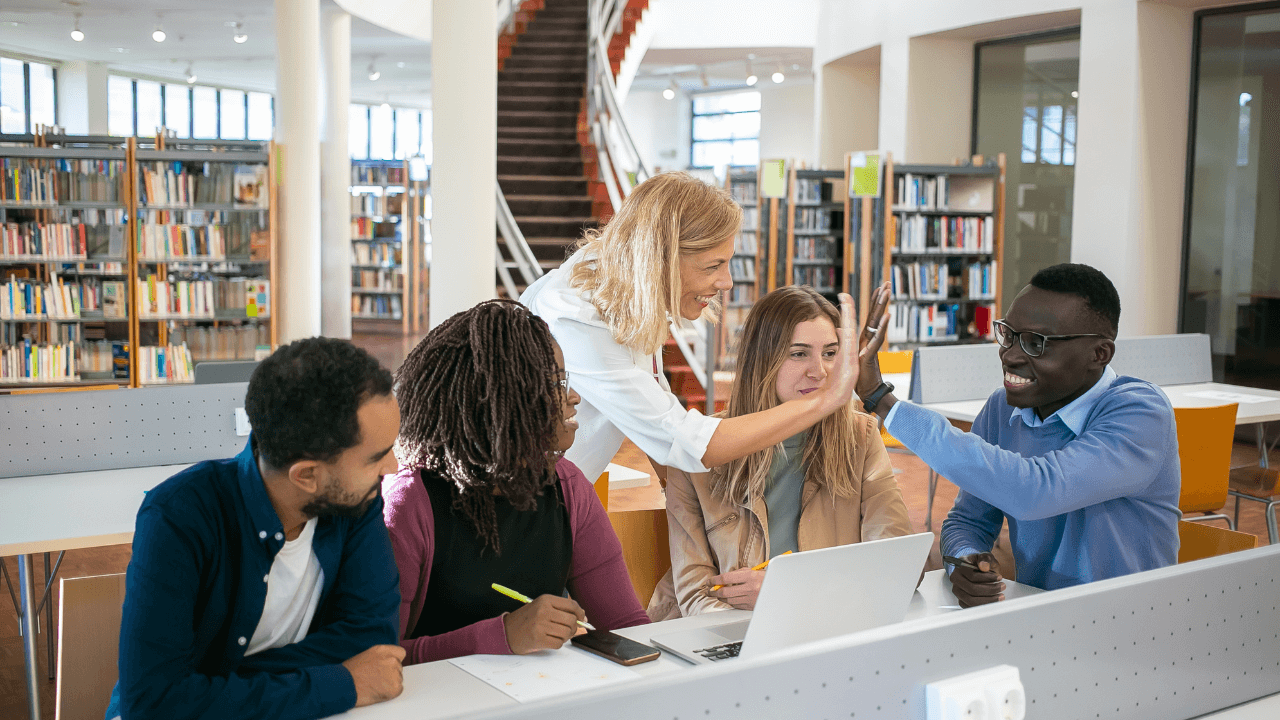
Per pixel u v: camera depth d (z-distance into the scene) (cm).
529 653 157
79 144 870
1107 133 805
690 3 1382
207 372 436
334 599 149
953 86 1003
